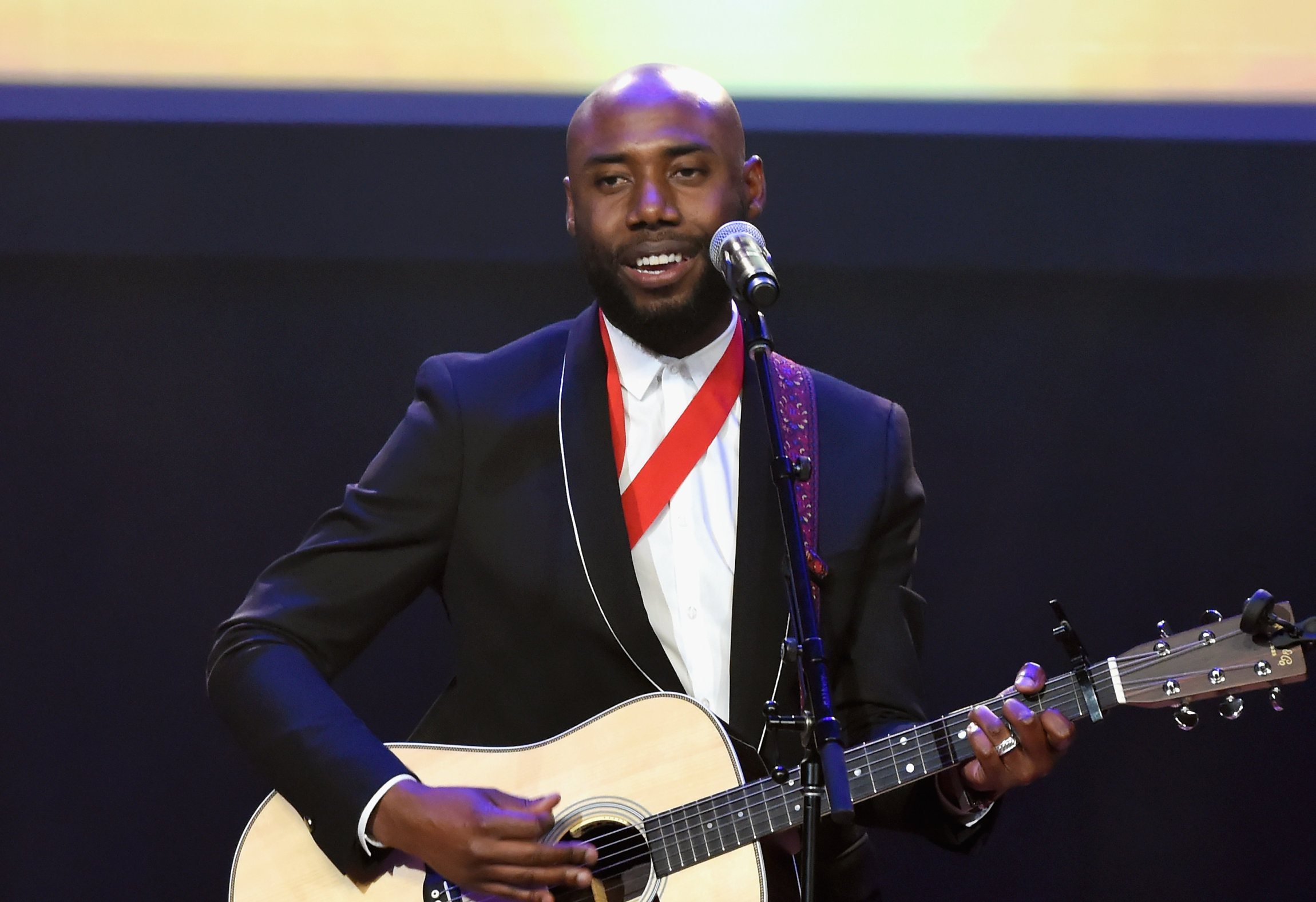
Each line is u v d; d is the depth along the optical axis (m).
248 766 11.48
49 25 11.09
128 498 11.46
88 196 11.29
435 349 11.55
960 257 11.54
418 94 11.32
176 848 11.40
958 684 11.74
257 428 11.53
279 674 7.36
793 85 11.34
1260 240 11.41
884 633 7.72
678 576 7.56
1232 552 11.68
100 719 11.40
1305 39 11.15
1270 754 11.57
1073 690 6.91
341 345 11.55
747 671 7.41
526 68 11.28
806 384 8.02
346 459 11.56
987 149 11.39
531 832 6.68
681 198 7.31
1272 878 11.53
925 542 11.79
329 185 11.38
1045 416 11.73
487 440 7.67
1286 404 11.63
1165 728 11.66
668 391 7.77
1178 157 11.36
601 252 7.40
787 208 11.47
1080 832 11.70
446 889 7.14
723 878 7.00
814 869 5.77
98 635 11.43
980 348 11.70
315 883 7.23
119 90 11.21
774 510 7.56
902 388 11.72
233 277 11.47
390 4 11.21
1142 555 11.73
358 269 11.48
